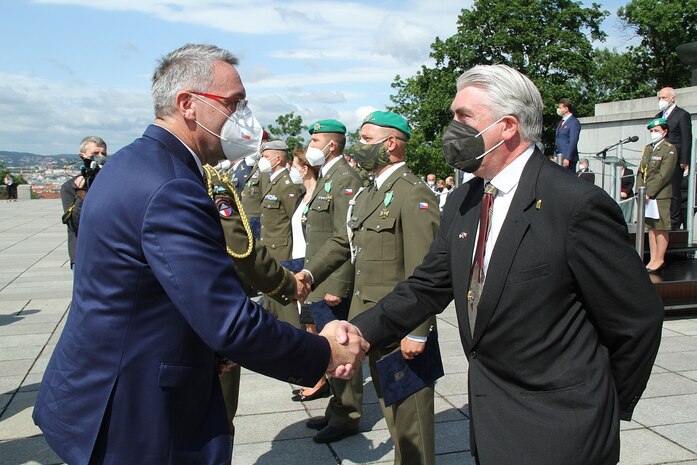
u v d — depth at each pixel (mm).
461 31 34875
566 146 10844
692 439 3963
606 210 1916
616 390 2051
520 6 33688
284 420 4473
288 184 6594
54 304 8180
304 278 3711
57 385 1843
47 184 40312
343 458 3854
